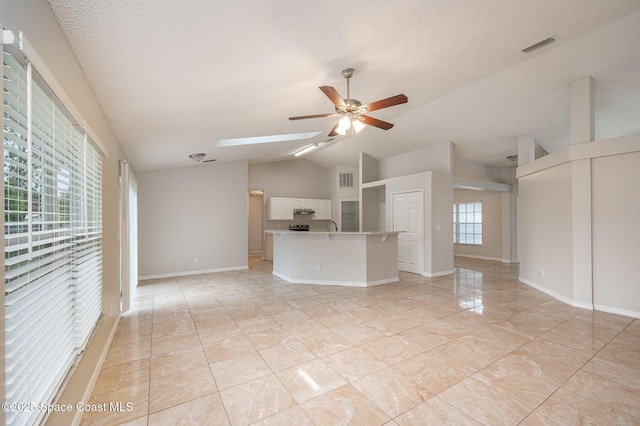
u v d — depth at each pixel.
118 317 3.36
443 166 6.46
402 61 2.69
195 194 6.47
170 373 2.27
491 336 2.95
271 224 8.80
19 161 1.08
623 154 3.59
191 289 5.01
